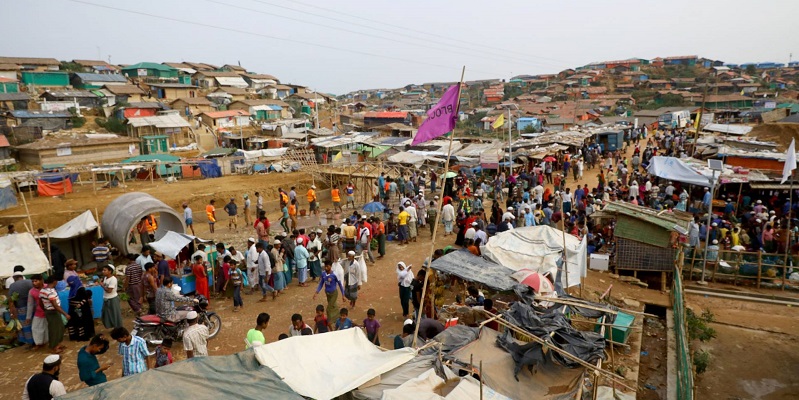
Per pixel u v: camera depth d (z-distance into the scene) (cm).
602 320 1094
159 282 1414
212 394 663
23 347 1236
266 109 8131
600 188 2852
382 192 2888
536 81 14550
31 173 3109
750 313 1688
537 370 862
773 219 2202
